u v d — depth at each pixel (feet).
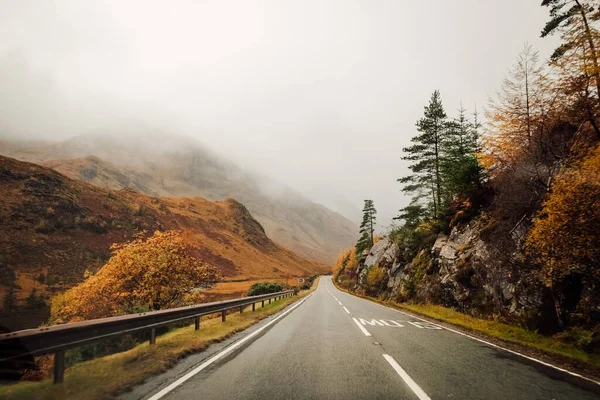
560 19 49.11
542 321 35.68
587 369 21.03
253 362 22.04
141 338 47.11
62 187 494.18
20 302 225.35
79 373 18.47
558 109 48.42
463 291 57.57
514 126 58.80
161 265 80.48
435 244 81.15
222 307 43.39
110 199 555.28
